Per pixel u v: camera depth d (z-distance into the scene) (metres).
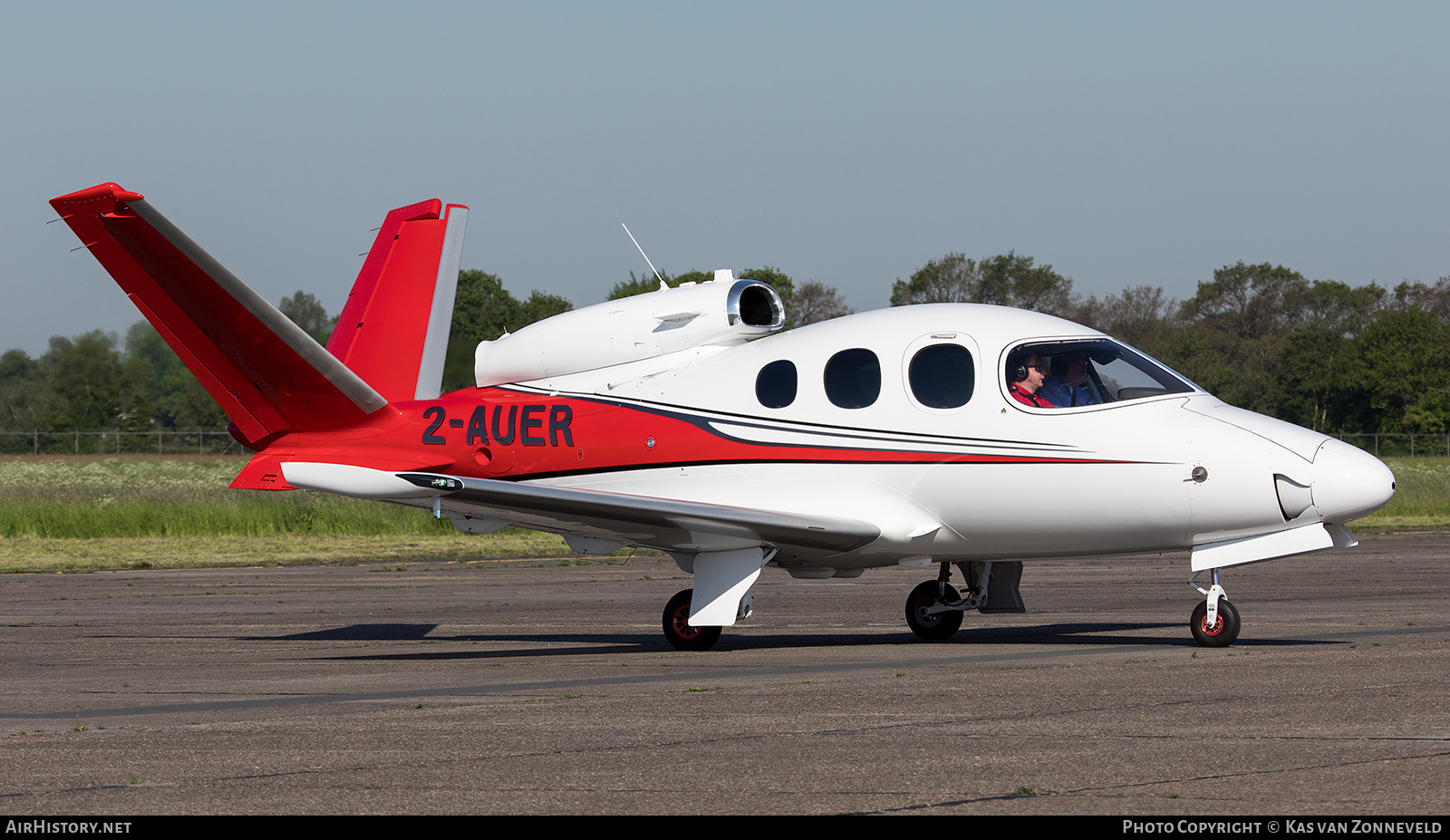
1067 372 31.14
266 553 73.81
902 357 32.12
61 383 192.38
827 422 32.44
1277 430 29.47
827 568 34.06
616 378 35.28
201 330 33.25
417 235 41.69
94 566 65.88
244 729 20.52
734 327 35.00
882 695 22.94
